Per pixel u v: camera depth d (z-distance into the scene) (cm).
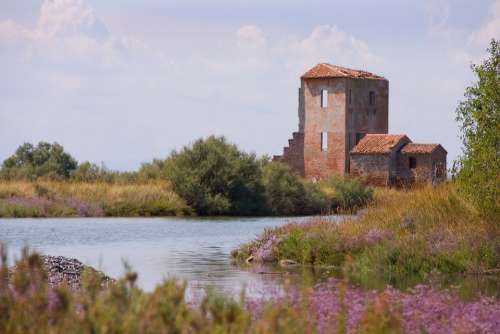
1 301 2516
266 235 9088
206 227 14100
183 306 2400
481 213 7769
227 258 8725
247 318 2495
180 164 19688
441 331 3469
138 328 2250
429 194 8975
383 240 7769
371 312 2823
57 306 2436
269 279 6581
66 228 13175
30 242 10562
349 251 7869
